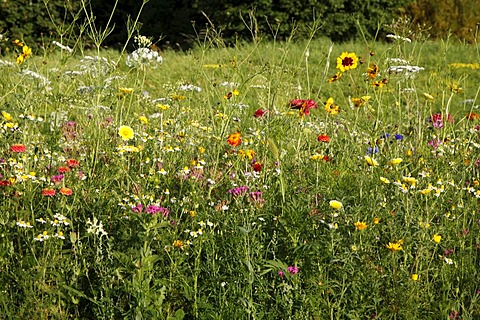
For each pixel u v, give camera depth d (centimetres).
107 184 436
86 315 351
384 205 403
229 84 627
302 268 368
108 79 564
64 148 502
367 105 578
